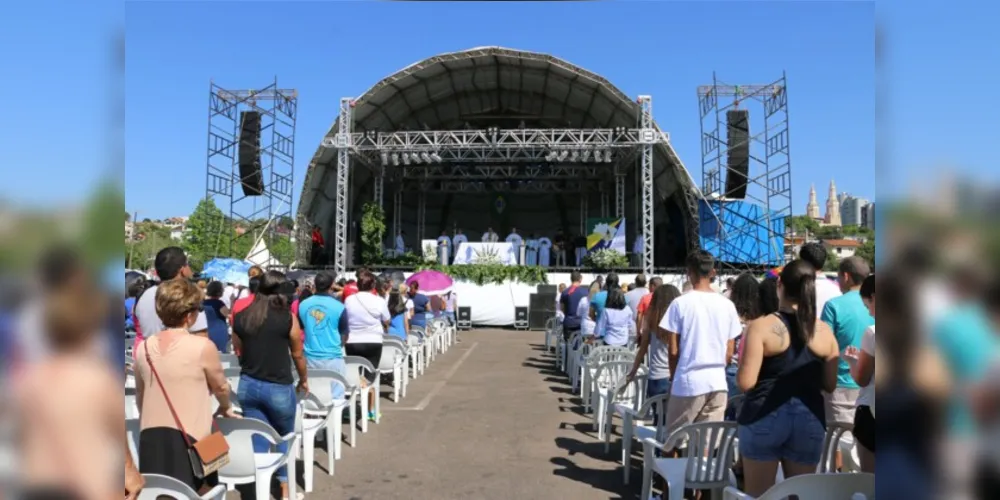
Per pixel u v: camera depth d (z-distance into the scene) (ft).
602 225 67.10
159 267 16.16
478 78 71.97
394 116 75.10
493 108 78.84
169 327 10.86
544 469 17.48
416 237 89.97
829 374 10.46
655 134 57.36
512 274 60.54
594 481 16.51
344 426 22.34
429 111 78.13
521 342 49.16
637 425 16.66
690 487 11.94
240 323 14.17
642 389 17.87
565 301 34.42
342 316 19.34
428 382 31.19
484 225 91.56
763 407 10.39
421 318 35.68
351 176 74.23
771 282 11.71
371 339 22.31
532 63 66.90
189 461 10.47
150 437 10.39
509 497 15.30
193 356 10.62
